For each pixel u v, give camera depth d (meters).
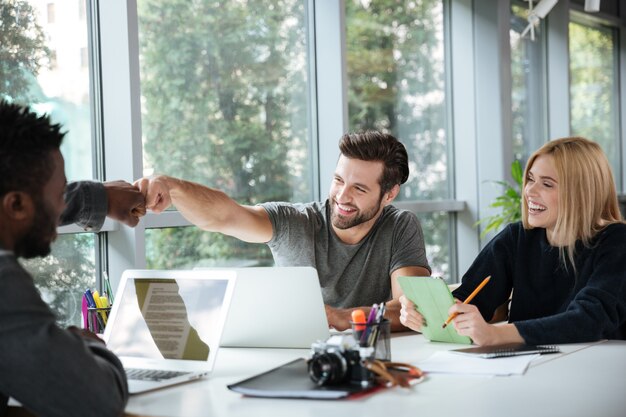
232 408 1.32
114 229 3.02
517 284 2.27
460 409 1.30
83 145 3.01
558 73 6.12
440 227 5.19
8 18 2.75
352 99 4.47
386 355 1.60
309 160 4.12
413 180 4.96
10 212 1.26
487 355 1.75
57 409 1.20
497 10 5.16
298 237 2.43
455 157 5.32
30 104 2.83
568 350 1.86
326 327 1.93
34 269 2.84
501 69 5.18
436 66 5.16
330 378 1.42
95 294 1.93
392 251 2.44
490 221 5.18
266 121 3.86
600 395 1.40
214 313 1.65
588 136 6.66
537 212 2.20
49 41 2.89
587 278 2.12
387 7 4.72
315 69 4.13
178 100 3.41
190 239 3.43
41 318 1.21
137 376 1.57
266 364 1.75
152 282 1.76
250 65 3.77
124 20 2.97
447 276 5.26
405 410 1.29
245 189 3.75
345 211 2.35
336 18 4.07
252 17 3.78
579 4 6.32
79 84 2.99
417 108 4.98
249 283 1.96
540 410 1.30
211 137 3.57
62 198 1.35
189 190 2.17
